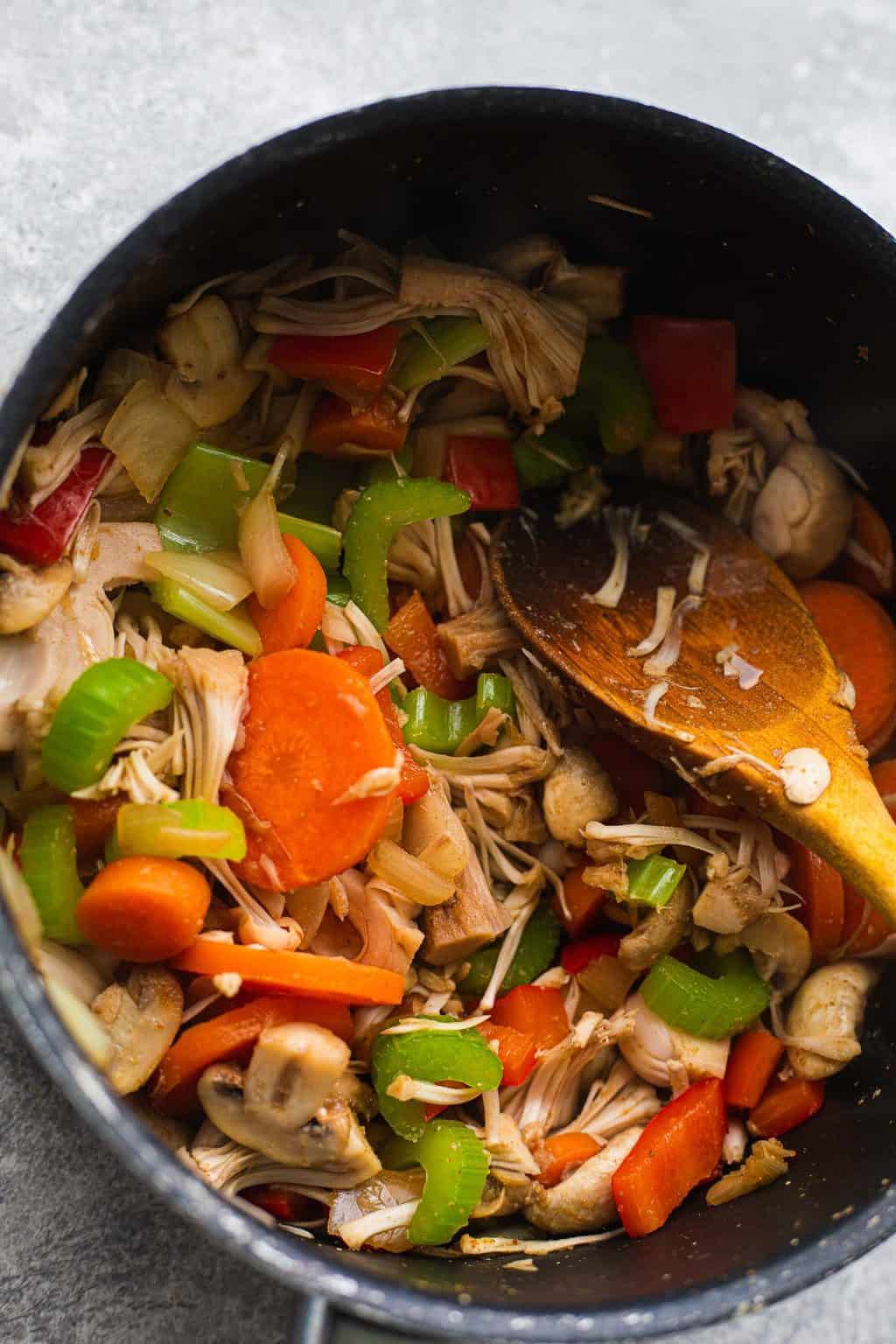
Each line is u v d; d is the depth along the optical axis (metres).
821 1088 0.52
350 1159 0.49
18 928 0.44
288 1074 0.48
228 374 0.50
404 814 0.51
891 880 0.50
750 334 0.52
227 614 0.50
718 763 0.50
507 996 0.53
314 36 0.54
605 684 0.52
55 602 0.48
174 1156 0.44
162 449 0.50
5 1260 0.50
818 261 0.49
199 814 0.48
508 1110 0.52
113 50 0.53
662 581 0.53
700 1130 0.51
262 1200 0.49
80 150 0.53
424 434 0.53
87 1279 0.50
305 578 0.51
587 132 0.48
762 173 0.48
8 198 0.52
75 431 0.49
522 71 0.55
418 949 0.52
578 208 0.50
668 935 0.52
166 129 0.53
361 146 0.47
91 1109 0.43
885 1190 0.47
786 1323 0.52
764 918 0.52
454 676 0.53
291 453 0.52
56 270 0.52
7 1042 0.51
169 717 0.49
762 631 0.52
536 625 0.52
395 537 0.53
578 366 0.52
